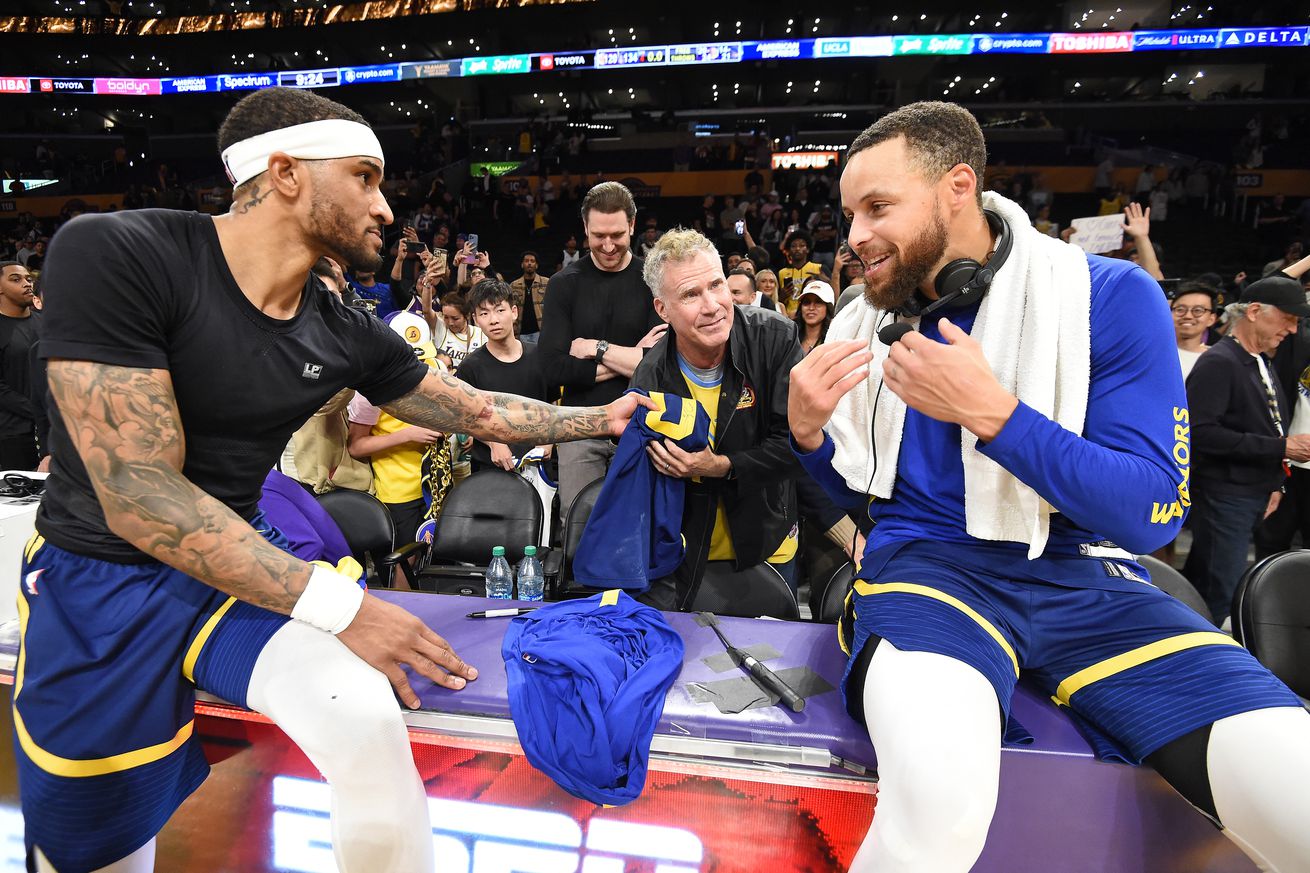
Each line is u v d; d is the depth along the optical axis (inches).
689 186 708.7
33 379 158.7
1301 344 144.6
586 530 79.6
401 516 135.3
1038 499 43.8
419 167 818.2
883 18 862.5
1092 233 170.9
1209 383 127.3
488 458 132.3
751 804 50.3
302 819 56.5
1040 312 43.1
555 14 866.8
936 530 49.4
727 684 54.3
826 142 799.7
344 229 46.9
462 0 834.8
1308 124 708.0
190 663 48.7
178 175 810.2
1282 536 149.1
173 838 59.7
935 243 43.9
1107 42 590.6
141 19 870.4
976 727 38.0
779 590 83.5
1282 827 35.5
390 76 677.9
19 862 63.2
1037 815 45.8
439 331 200.5
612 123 863.7
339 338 53.6
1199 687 40.9
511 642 57.6
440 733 52.2
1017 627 45.8
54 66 929.5
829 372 48.5
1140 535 39.3
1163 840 44.8
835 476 55.0
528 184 704.4
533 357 137.1
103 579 47.9
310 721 44.4
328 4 904.3
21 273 172.1
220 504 44.8
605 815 52.4
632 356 116.3
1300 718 37.8
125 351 42.4
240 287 47.1
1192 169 642.2
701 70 948.0
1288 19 773.3
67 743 46.5
